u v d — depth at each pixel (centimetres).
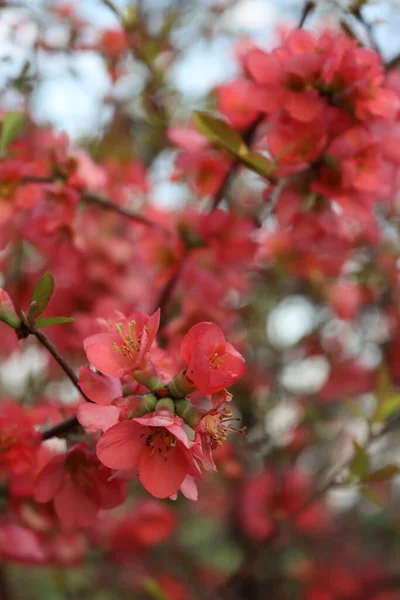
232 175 99
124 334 78
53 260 102
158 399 76
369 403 161
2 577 131
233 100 94
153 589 110
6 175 93
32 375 125
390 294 143
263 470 157
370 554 220
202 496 175
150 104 123
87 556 130
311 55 86
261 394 156
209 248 99
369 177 89
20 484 84
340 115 88
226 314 102
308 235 91
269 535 150
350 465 94
